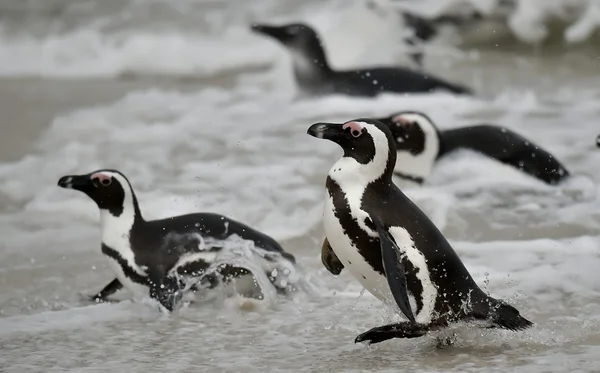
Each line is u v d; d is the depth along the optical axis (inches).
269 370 455.5
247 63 1642.5
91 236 743.7
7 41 1894.7
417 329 466.9
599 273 608.1
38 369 462.0
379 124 486.3
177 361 472.4
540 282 592.1
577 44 1566.2
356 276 499.8
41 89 1461.6
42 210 819.4
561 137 985.5
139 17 2068.2
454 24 1585.9
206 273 572.4
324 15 1696.6
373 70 1274.6
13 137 1106.1
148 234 581.3
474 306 472.7
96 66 1657.2
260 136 1044.5
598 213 756.6
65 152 1016.2
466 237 711.7
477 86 1326.3
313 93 1290.6
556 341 484.1
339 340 502.3
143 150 1008.9
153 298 563.5
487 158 860.6
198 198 815.7
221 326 531.5
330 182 490.3
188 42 1775.3
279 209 784.3
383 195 482.0
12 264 671.8
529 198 802.8
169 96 1336.1
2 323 541.3
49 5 2223.2
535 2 1571.1
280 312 554.9
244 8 2089.1
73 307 582.9
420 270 471.8
